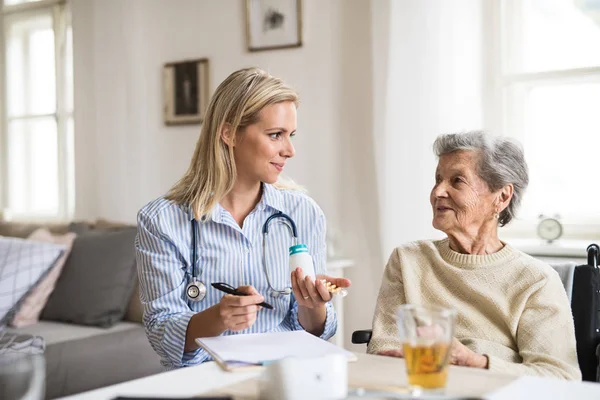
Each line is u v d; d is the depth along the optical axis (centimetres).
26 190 451
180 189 173
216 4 361
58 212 436
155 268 163
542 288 160
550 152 289
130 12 386
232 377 117
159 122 382
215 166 167
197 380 115
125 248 290
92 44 403
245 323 140
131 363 260
